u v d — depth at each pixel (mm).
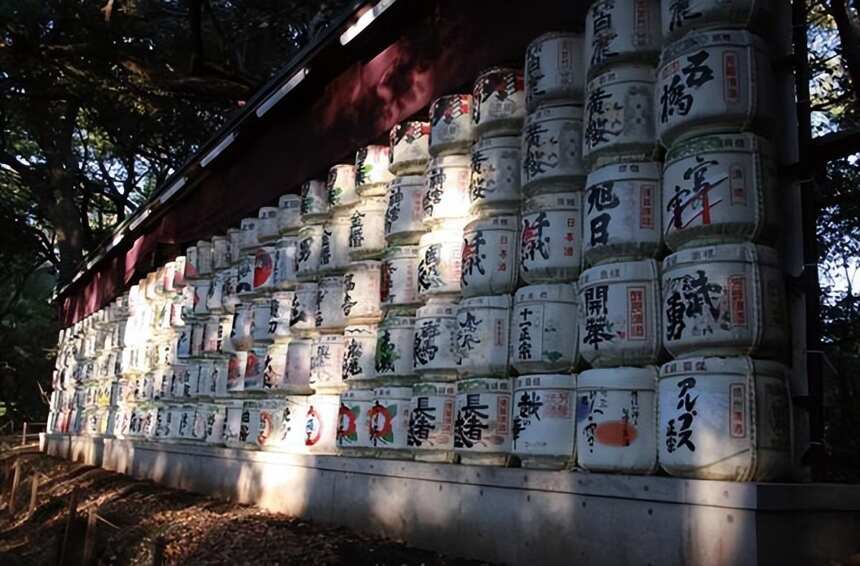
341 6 13883
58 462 16172
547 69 5535
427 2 7219
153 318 13148
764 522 3836
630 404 4566
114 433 13945
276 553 6355
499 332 5652
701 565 3984
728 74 4441
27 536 10508
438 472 5852
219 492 9422
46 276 38000
